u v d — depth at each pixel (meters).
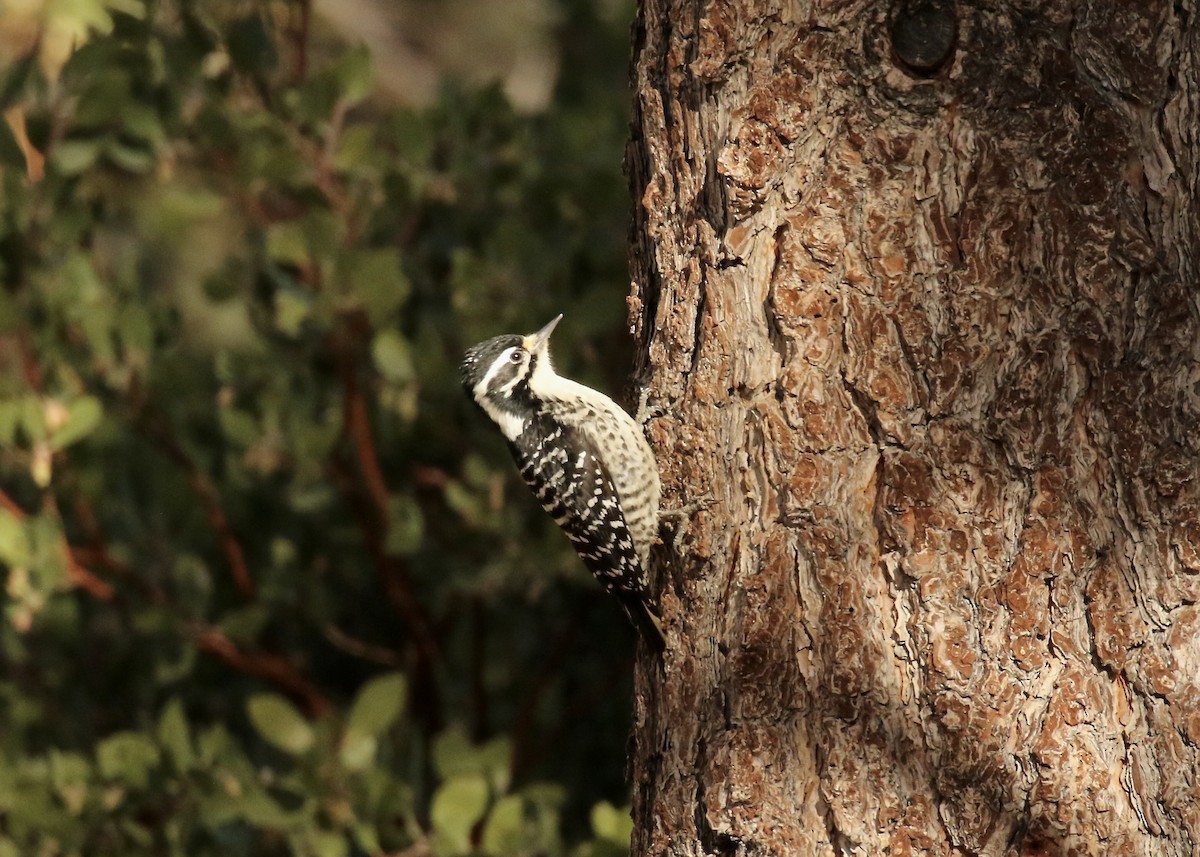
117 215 15.41
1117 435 7.36
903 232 7.57
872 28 7.59
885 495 7.54
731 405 7.97
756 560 7.82
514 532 12.77
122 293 13.23
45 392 12.45
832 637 7.57
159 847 11.87
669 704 8.18
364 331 12.94
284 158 12.46
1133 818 7.26
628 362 13.04
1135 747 7.30
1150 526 7.34
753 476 7.87
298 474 12.70
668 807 8.07
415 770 12.20
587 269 13.15
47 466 11.80
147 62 12.61
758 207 7.84
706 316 8.04
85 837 11.66
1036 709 7.32
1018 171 7.44
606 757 13.83
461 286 12.74
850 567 7.59
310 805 11.21
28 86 12.84
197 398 13.39
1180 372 7.36
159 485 13.29
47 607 12.88
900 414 7.53
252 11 12.75
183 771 11.59
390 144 13.79
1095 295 7.39
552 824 11.38
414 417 12.95
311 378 13.18
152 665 13.49
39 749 13.08
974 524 7.42
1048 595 7.36
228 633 12.82
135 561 13.19
